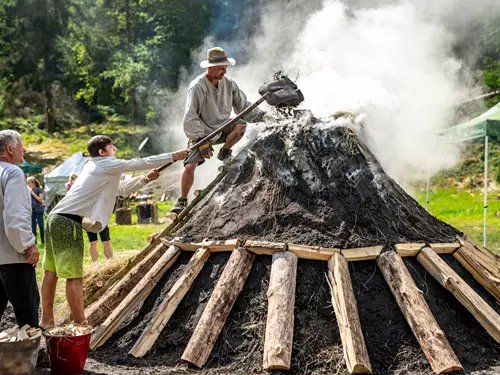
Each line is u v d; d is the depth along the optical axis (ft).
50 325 14.26
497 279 14.30
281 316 12.26
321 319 12.64
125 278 15.06
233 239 14.26
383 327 12.59
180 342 12.84
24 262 12.50
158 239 15.85
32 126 109.91
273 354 11.62
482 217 52.13
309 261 13.61
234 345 12.46
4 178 12.21
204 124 16.94
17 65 106.42
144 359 12.59
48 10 106.32
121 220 56.24
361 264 13.65
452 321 13.02
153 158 14.20
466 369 11.73
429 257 13.76
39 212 35.78
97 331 13.64
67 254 13.25
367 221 14.32
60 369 11.69
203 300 13.52
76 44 107.86
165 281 14.55
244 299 13.24
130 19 106.01
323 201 14.56
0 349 11.03
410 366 11.76
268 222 14.42
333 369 11.64
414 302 12.53
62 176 62.54
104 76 105.40
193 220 15.96
